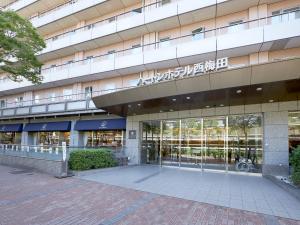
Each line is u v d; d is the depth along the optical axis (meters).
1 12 11.96
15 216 5.54
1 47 12.05
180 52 15.35
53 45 21.89
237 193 7.98
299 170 8.34
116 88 18.56
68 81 21.53
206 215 5.78
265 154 11.75
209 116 13.81
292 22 12.44
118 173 12.20
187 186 9.02
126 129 17.47
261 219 5.54
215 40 14.26
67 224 5.10
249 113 12.50
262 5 14.21
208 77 9.62
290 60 8.02
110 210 6.07
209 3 14.84
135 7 19.50
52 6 24.97
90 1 20.14
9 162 15.40
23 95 26.50
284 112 11.62
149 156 16.31
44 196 7.41
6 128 27.12
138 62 17.02
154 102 12.52
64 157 11.33
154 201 6.95
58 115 21.48
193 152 14.32
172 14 16.05
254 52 14.06
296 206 6.53
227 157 13.10
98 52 21.09
